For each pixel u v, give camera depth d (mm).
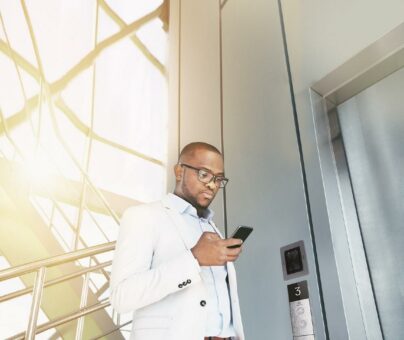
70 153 2918
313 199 1855
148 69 4305
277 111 2217
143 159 3973
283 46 2328
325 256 1715
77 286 2430
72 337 2365
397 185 1724
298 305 1748
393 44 1716
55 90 3461
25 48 3385
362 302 1662
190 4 3670
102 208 3467
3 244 2311
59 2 3762
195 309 1031
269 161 2168
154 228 1144
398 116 1794
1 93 3148
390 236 1697
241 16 2834
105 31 3996
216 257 1032
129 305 984
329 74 1960
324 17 2090
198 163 1342
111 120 3859
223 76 2805
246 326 1968
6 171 2473
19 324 2699
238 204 2275
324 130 1996
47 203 3133
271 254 1972
